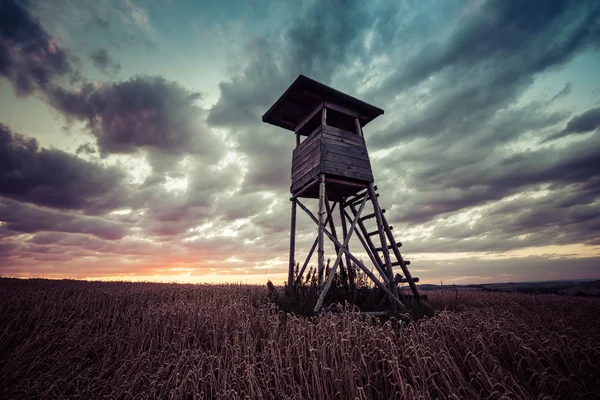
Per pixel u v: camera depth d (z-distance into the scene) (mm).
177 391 5488
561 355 5125
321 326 6668
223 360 6398
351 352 5699
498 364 5242
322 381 5188
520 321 7398
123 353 7258
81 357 6949
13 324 8586
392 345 5410
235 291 13664
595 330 7305
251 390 4945
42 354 7121
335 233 11867
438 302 11211
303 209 10648
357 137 10812
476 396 4504
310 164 10266
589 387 4652
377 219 10109
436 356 5258
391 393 4844
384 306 9430
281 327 7465
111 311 10648
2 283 15844
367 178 10359
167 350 7293
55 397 5504
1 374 6035
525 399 4305
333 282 10070
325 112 10477
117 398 5391
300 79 9664
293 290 10195
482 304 11805
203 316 8422
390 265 9727
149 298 12883
